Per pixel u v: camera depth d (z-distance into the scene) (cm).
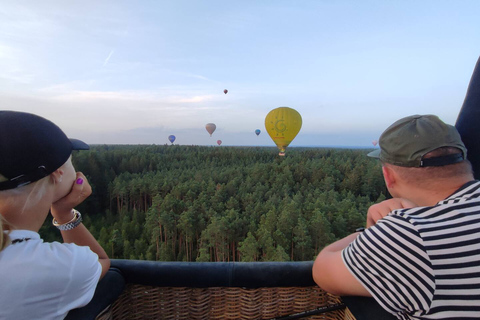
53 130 80
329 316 126
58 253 76
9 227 73
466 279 72
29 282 69
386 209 107
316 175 6750
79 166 5925
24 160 70
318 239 3544
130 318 123
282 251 2961
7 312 68
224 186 5678
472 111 113
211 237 3700
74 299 79
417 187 89
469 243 73
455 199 81
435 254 74
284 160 8369
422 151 84
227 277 118
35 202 77
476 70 111
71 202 93
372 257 82
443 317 74
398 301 80
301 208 4509
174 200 4822
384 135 97
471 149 115
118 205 5675
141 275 116
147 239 4294
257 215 4397
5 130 70
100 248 106
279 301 125
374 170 6300
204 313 124
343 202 4509
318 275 104
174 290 123
